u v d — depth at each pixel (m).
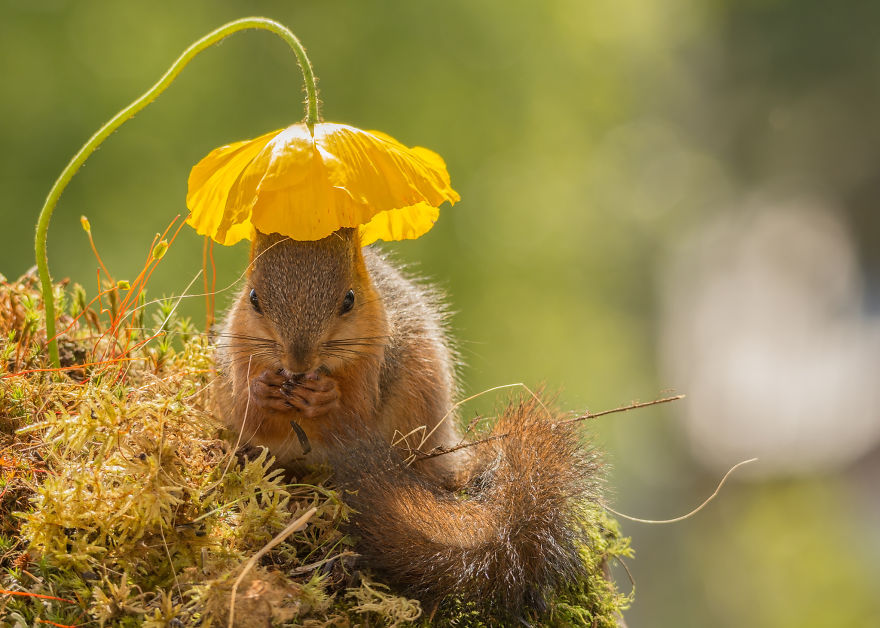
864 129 37.72
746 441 27.50
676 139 37.28
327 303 4.93
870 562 21.14
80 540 3.82
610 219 25.33
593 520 4.97
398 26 17.42
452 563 4.31
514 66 19.00
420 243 17.75
